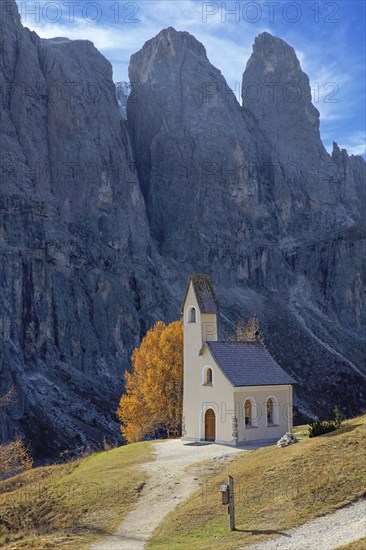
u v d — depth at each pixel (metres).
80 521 34.94
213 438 58.34
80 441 108.81
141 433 72.38
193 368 60.66
